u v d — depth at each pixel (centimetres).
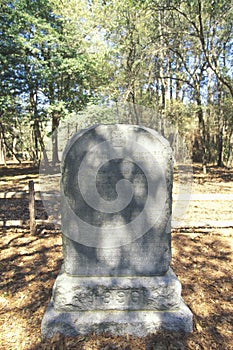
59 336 246
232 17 1049
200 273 373
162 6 955
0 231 539
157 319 250
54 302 256
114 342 241
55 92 1367
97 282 254
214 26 1065
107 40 1212
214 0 945
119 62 1271
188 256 429
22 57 1176
